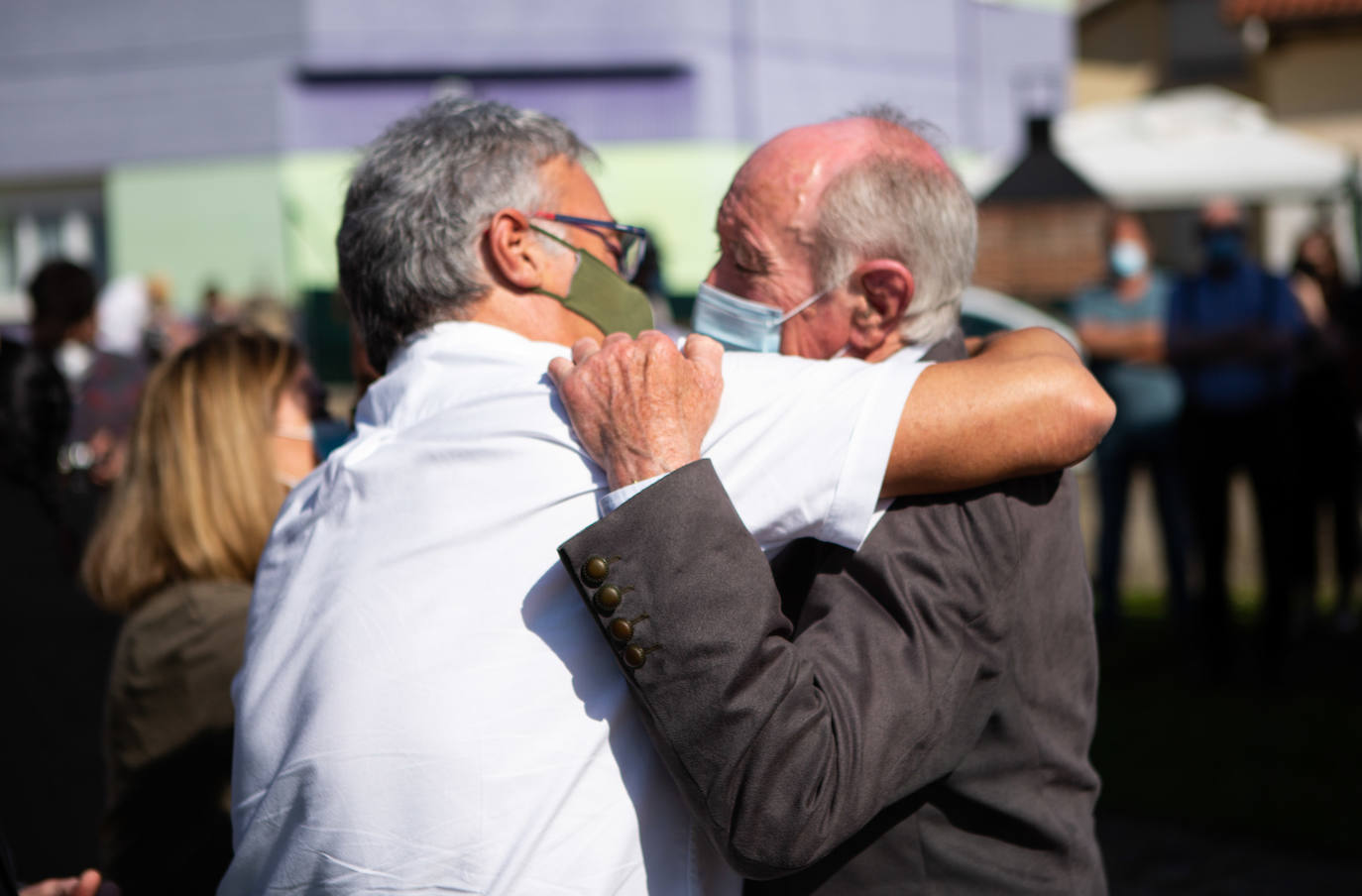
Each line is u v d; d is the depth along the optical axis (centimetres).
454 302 209
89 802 432
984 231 1342
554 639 187
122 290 1431
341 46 1900
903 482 192
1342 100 2417
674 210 1981
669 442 185
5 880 213
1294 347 780
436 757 181
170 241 1970
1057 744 205
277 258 1928
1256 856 554
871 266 213
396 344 218
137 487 304
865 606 192
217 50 1922
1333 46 2408
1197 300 791
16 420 509
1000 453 190
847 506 190
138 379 676
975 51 2314
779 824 175
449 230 207
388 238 209
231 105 1925
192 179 1952
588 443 189
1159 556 1163
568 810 183
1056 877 203
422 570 189
